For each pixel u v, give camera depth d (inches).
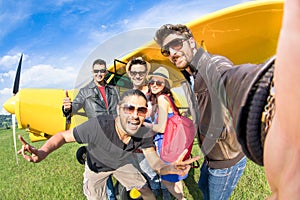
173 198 109.9
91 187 120.5
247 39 229.1
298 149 29.1
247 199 167.8
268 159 33.2
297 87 25.1
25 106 291.9
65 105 195.5
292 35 24.8
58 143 113.6
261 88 41.0
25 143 107.3
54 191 219.6
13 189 239.6
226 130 86.5
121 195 130.6
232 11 202.8
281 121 28.5
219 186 118.7
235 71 53.4
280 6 202.5
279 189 32.8
